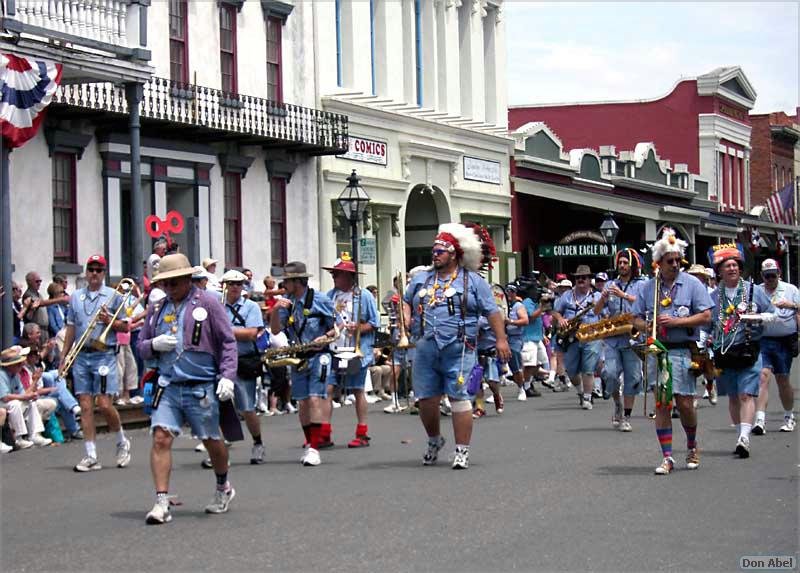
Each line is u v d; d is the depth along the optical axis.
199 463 15.03
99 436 18.72
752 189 72.25
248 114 29.92
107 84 25.45
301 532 10.36
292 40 32.53
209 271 20.30
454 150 39.75
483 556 9.36
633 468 13.95
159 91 26.19
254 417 14.89
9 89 20.08
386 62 37.16
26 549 9.88
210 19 29.23
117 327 14.69
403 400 25.17
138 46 23.45
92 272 14.80
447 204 39.72
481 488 12.56
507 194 43.78
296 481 13.34
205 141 28.77
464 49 42.38
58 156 24.66
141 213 23.38
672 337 13.62
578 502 11.66
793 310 17.05
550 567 8.99
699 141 61.84
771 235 67.69
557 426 19.02
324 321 15.23
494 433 18.02
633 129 62.78
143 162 26.75
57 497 12.62
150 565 9.20
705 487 12.48
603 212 47.34
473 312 14.22
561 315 21.92
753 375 14.88
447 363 14.15
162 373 11.05
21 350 17.20
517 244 44.25
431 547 9.70
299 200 32.56
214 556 9.47
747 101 66.62
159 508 10.88
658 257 13.63
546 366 27.91
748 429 14.81
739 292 14.98
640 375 17.98
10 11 20.38
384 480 13.28
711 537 9.98
